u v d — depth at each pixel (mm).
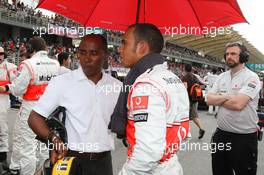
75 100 2400
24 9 24375
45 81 4297
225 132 3434
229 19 2188
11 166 4465
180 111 1880
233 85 3369
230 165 3527
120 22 2705
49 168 2164
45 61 4379
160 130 1656
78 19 2645
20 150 4309
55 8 2457
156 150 1623
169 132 1795
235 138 3367
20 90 4188
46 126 2330
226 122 3371
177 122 1837
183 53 31719
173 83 1842
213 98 3293
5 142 5121
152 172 1758
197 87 7887
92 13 2637
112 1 2564
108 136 2516
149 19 2623
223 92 3445
